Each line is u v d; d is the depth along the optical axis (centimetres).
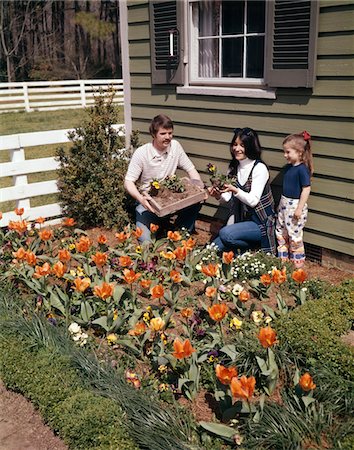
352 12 428
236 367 324
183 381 308
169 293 406
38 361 338
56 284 454
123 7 643
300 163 470
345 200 469
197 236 595
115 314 388
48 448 298
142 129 666
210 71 581
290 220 484
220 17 555
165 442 272
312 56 459
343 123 455
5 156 1120
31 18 3809
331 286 436
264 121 521
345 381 300
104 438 273
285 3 469
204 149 596
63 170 632
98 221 645
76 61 4016
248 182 503
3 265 489
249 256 481
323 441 271
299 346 326
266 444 270
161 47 604
